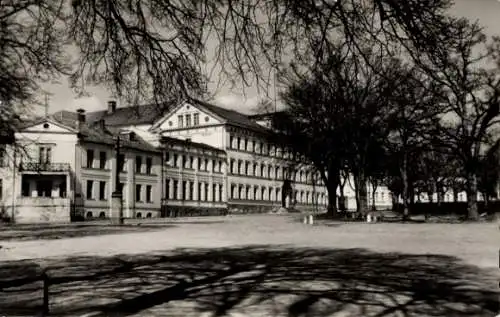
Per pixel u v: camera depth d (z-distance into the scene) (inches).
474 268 558.3
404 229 1222.9
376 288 447.5
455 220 1611.7
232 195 3235.7
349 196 4596.5
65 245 900.6
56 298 421.4
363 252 735.7
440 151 1402.6
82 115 2477.9
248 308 376.5
